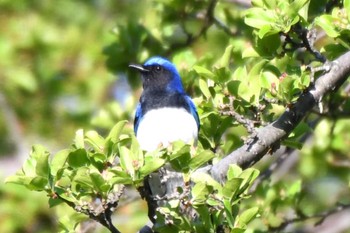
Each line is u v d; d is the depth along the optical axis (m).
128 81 16.14
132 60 16.14
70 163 9.80
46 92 19.73
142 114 12.48
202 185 9.64
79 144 9.99
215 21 15.90
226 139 13.20
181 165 9.76
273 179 16.41
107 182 9.59
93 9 20.98
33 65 19.75
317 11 12.45
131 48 16.12
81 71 19.75
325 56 11.60
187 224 9.76
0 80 19.45
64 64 19.83
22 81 19.25
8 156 19.03
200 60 14.39
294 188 14.62
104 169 9.83
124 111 14.98
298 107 10.79
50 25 20.11
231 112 11.14
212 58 14.45
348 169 17.08
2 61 19.44
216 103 11.53
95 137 10.02
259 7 11.45
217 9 16.31
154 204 9.82
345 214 17.06
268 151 10.86
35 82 19.50
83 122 19.50
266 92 11.12
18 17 20.06
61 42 19.89
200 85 11.71
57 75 19.77
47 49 19.78
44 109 19.62
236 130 15.09
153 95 12.46
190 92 14.19
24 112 19.62
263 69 11.77
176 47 16.12
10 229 16.98
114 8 20.78
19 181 9.66
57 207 13.75
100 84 19.66
